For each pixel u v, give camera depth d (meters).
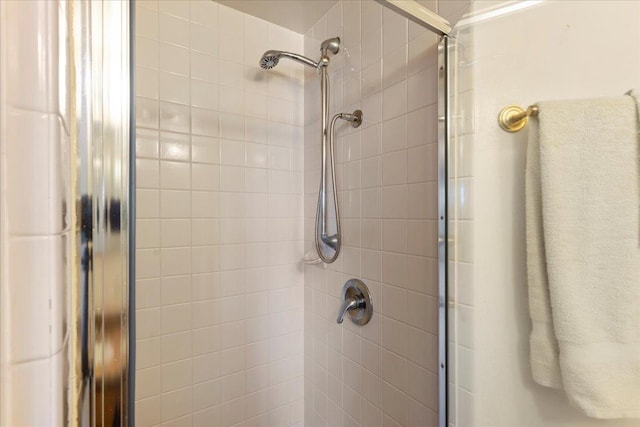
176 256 1.10
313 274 1.32
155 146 1.05
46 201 0.24
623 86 0.51
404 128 0.88
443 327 0.76
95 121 0.29
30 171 0.23
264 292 1.29
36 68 0.23
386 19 0.93
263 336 1.29
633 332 0.50
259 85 1.27
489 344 0.67
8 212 0.23
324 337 1.26
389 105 0.93
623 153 0.50
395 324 0.92
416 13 0.70
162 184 1.07
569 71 0.56
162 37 1.06
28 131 0.23
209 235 1.16
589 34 0.54
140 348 1.04
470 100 0.69
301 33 1.37
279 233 1.33
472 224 0.70
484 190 0.67
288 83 1.34
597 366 0.51
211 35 1.15
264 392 1.30
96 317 0.29
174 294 1.10
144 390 1.05
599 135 0.51
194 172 1.13
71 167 0.27
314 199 1.32
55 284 0.25
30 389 0.24
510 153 0.63
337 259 1.17
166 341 1.08
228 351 1.21
